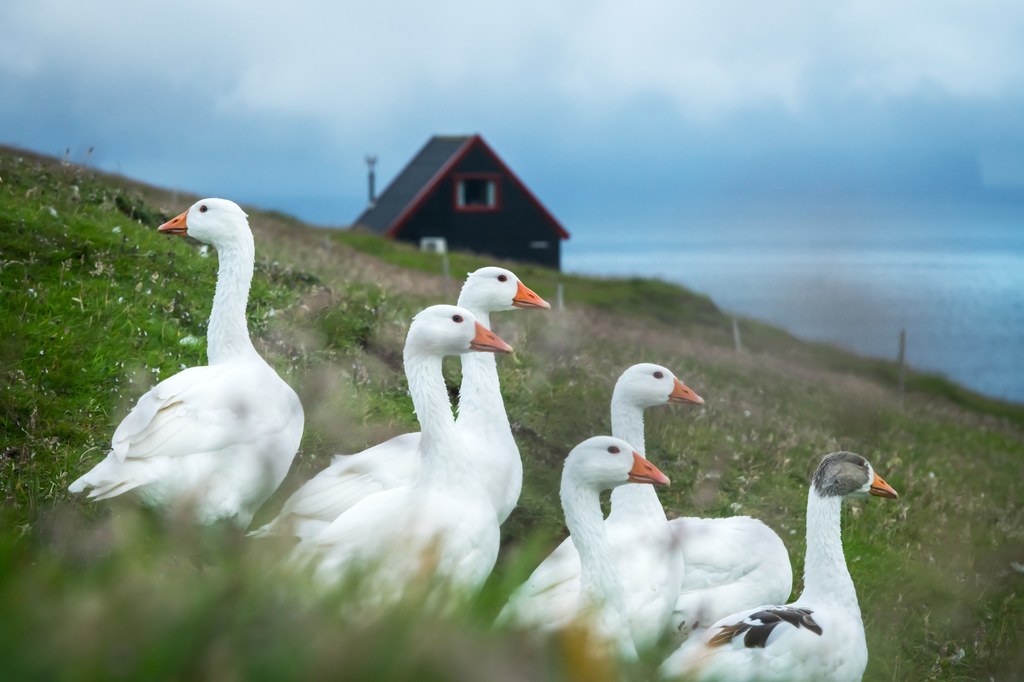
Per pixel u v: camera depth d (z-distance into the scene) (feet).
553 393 41.19
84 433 29.40
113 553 11.35
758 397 59.72
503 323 51.98
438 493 21.13
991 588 36.14
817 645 20.12
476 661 9.82
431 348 22.52
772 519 36.32
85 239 39.93
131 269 39.19
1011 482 56.85
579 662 10.91
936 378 118.52
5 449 27.81
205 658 8.91
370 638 9.32
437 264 143.02
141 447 22.35
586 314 88.17
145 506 22.88
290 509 23.08
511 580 13.47
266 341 37.45
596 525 20.71
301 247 74.79
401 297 56.03
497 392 26.27
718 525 26.05
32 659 8.52
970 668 29.96
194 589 9.91
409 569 12.00
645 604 22.59
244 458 23.31
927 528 40.11
